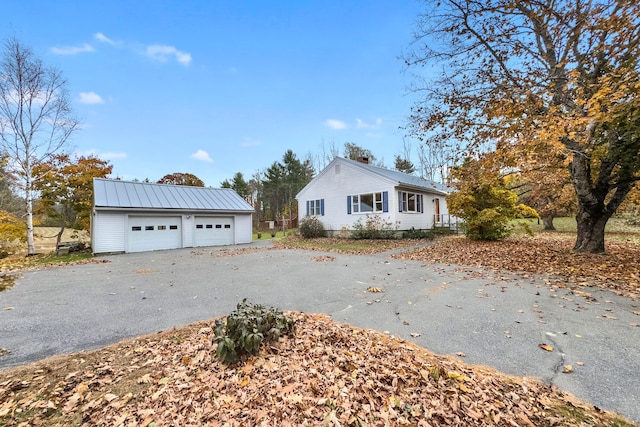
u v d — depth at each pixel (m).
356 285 6.40
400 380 2.71
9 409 2.41
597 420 2.21
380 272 7.70
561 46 6.87
